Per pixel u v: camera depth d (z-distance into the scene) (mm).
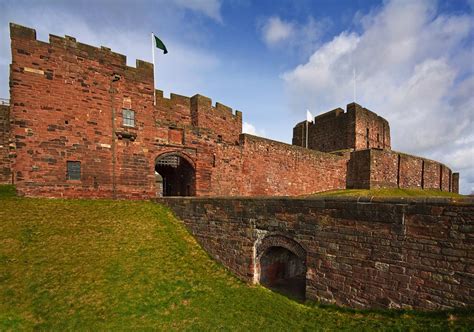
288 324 8102
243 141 24703
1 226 11539
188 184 22250
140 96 19094
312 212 9320
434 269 6738
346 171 35188
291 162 28688
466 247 6246
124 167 18188
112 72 18047
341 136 39438
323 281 8984
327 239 8891
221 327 7996
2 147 19469
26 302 8172
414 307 7055
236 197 12000
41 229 11953
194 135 21266
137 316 8242
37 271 9516
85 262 10461
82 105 16859
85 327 7520
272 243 10648
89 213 14391
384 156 34125
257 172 25594
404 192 31547
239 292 10375
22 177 14953
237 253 11883
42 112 15609
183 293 9789
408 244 7188
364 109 39844
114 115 17984
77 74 16781
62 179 16047
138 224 14109
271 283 12109
